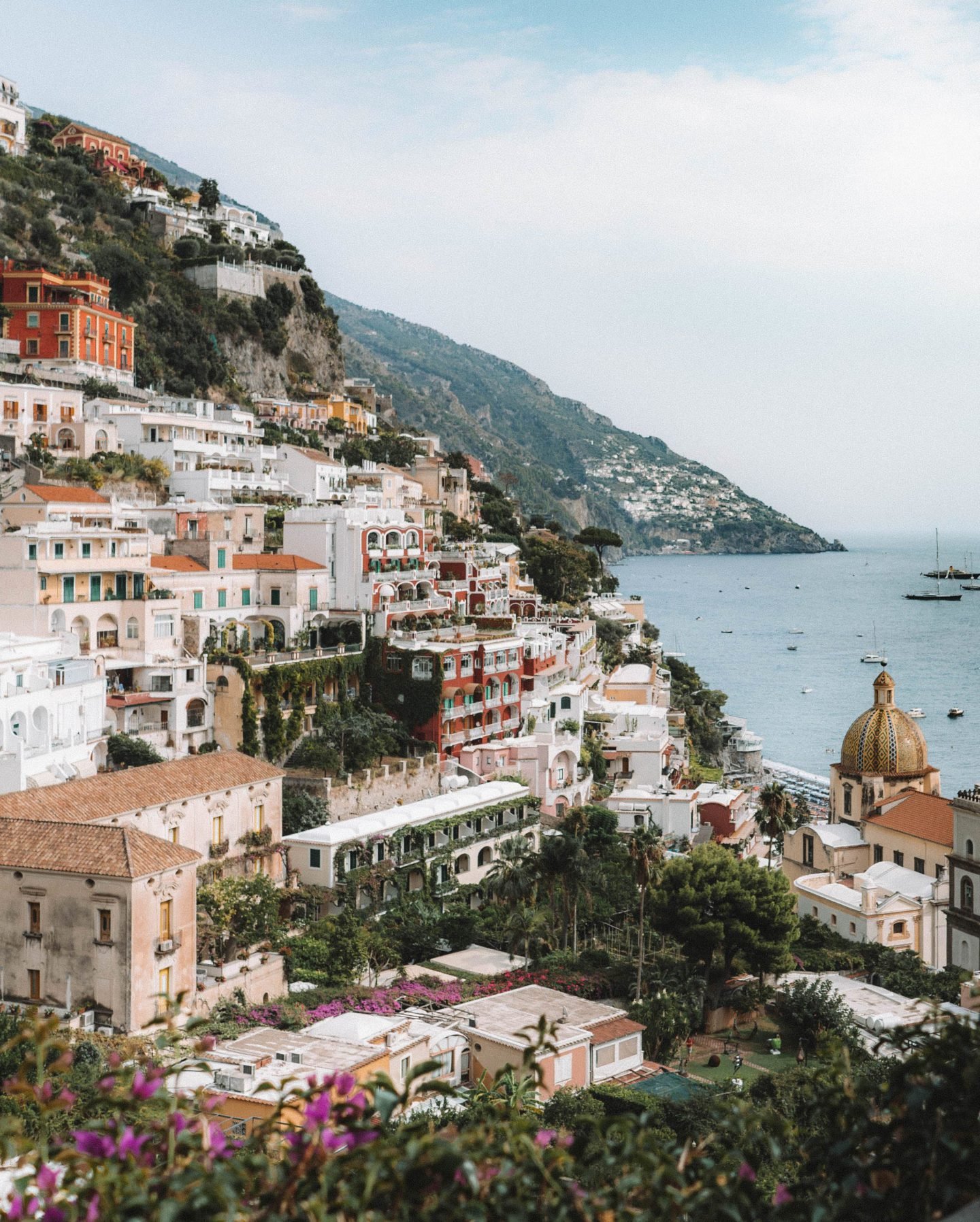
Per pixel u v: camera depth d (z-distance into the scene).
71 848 69.94
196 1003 72.31
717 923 88.06
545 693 140.38
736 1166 19.27
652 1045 80.88
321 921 89.19
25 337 173.88
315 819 101.12
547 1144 19.77
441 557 155.38
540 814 117.75
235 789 89.19
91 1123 18.30
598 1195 17.00
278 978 80.12
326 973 83.06
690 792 137.12
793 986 90.69
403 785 113.06
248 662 108.31
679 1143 61.22
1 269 185.75
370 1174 16.05
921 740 132.88
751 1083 76.25
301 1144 16.88
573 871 94.19
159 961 69.69
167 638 109.69
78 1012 68.06
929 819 119.62
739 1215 16.95
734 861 93.94
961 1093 18.38
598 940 100.19
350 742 114.00
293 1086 57.75
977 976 88.69
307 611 123.56
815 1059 78.12
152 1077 18.58
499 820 111.50
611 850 117.06
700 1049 85.19
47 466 135.75
